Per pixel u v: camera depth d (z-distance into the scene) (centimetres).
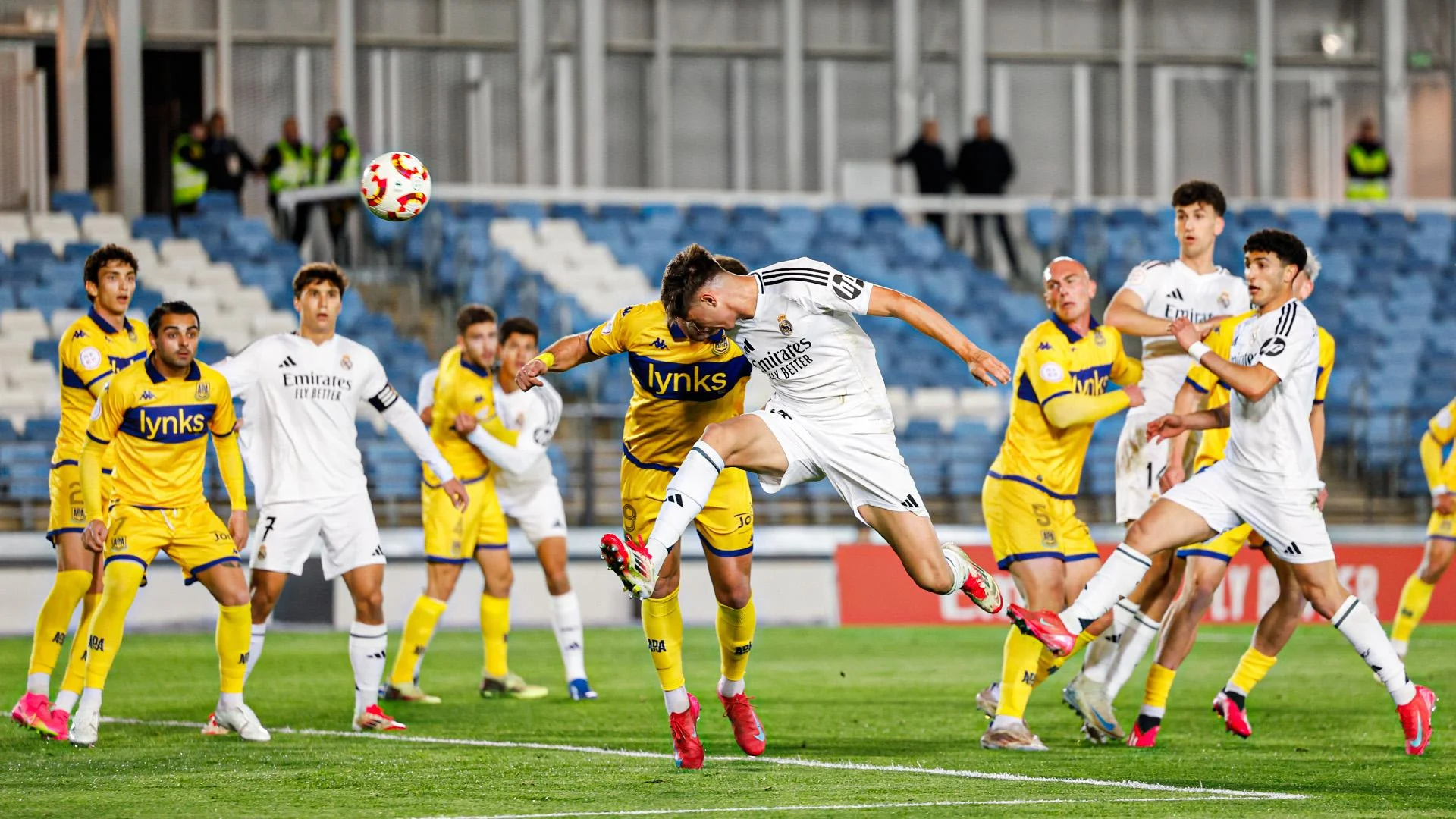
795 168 8969
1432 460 3872
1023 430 2564
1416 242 8344
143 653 4275
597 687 3553
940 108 9425
